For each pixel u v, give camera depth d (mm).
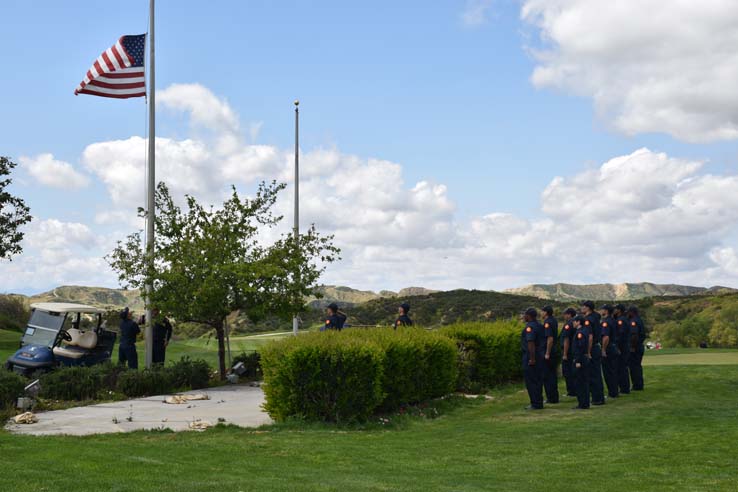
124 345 17344
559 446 9078
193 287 17891
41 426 10477
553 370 14023
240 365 18281
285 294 19156
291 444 9125
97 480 6180
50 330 16203
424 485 6574
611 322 14367
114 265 18047
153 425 10695
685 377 16828
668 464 7730
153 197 18297
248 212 19375
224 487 6090
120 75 18797
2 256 37875
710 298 82500
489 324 19062
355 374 11203
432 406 13586
